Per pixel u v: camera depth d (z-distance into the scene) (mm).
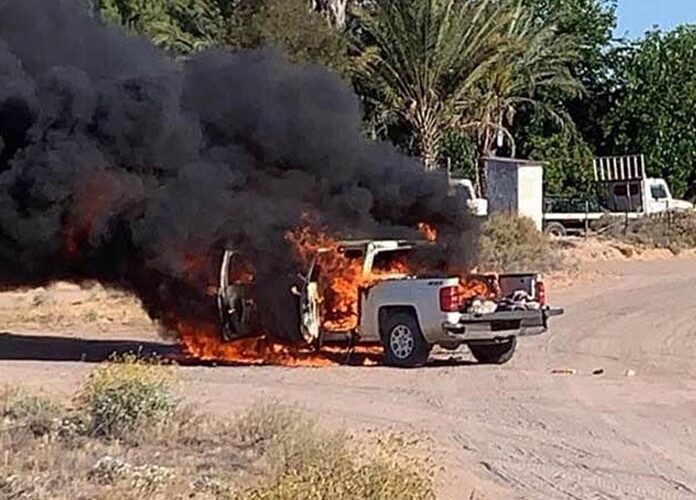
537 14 59562
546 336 25062
